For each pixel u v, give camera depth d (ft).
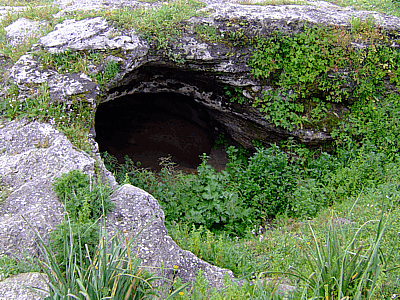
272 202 23.21
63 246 11.97
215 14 25.54
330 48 26.27
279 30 25.57
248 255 16.06
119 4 29.12
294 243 15.98
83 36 22.86
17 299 10.33
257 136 28.30
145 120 34.40
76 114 19.88
